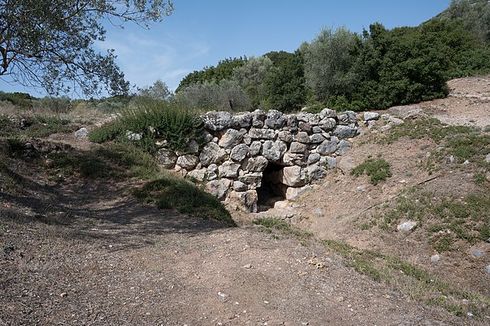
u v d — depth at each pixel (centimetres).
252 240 641
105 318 378
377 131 1284
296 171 1221
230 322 404
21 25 581
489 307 512
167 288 468
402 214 886
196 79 3928
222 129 1177
